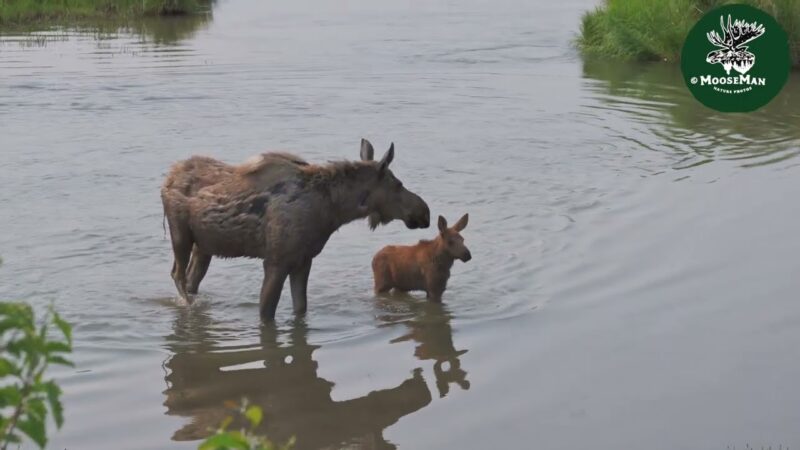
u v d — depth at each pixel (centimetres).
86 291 2667
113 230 3158
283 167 2491
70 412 1995
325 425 1966
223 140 4212
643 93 5278
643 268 2770
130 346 2333
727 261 2802
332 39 6831
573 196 3459
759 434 1892
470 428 1939
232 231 2484
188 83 5362
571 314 2491
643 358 2231
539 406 2023
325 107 4847
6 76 5503
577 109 4881
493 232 3105
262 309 2486
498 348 2312
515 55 6319
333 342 2378
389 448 1864
